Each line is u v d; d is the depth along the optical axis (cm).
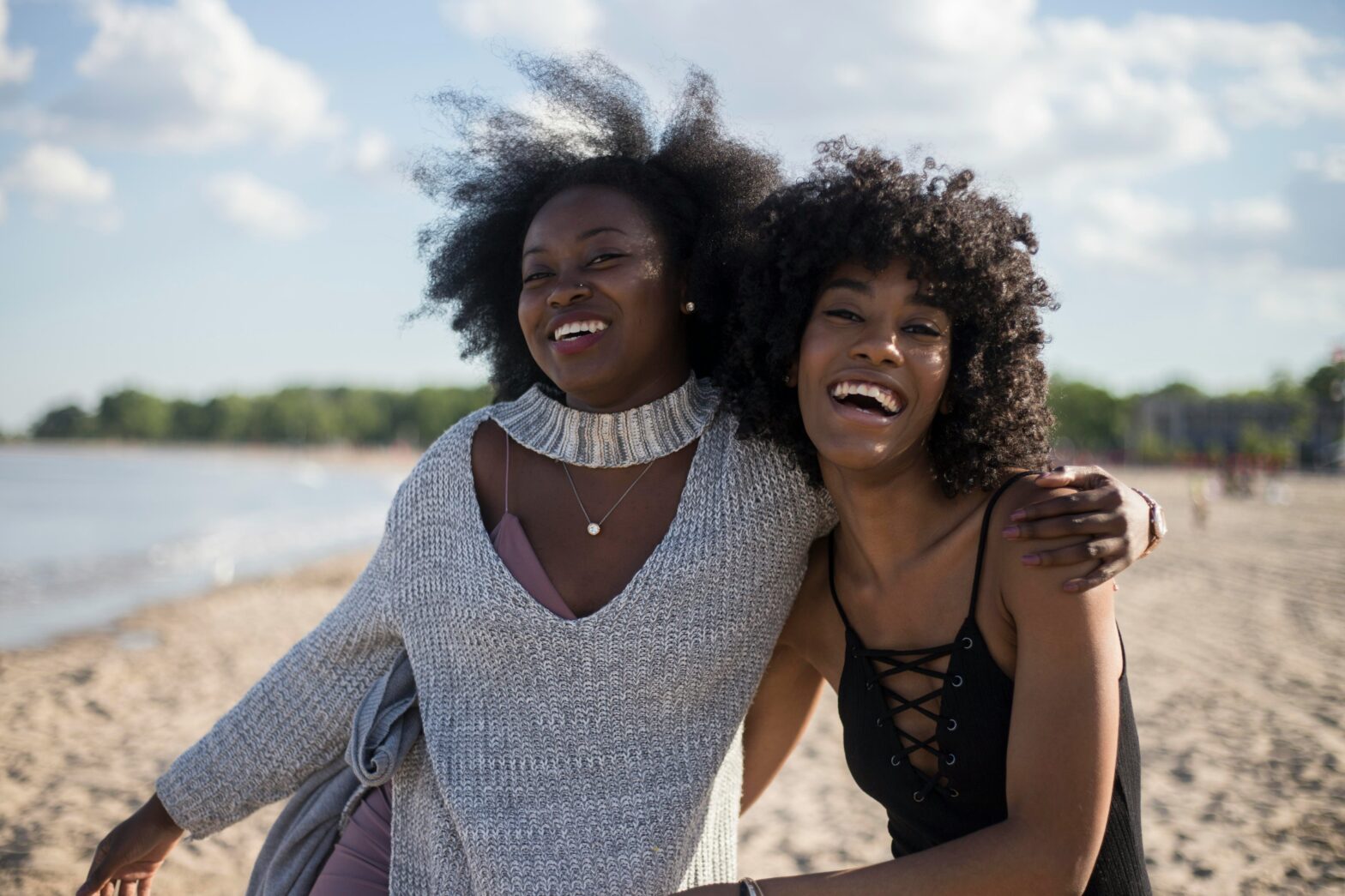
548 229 254
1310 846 547
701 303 268
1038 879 193
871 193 215
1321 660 1091
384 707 258
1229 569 2052
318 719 266
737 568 240
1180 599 1600
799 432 240
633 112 292
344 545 2986
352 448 18238
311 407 18950
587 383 250
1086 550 195
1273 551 2444
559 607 238
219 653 1234
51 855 554
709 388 266
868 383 210
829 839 583
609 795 233
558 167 292
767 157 284
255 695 271
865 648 232
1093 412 11700
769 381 238
